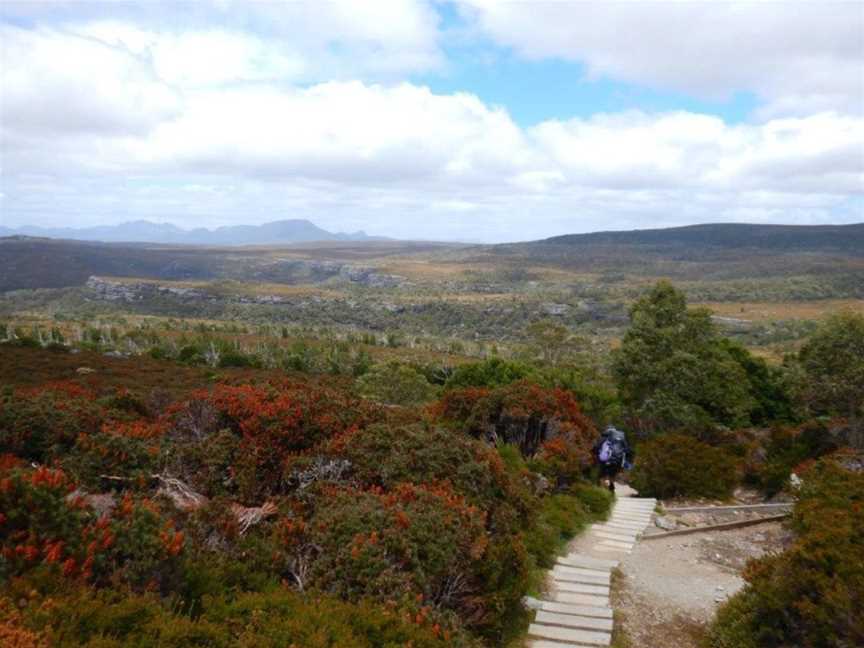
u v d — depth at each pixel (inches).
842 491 368.5
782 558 254.2
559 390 601.6
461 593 238.4
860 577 214.7
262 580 207.0
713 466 559.8
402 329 6353.3
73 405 362.3
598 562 344.5
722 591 315.9
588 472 549.6
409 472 302.0
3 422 311.4
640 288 7509.8
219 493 286.5
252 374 1456.7
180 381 1244.5
